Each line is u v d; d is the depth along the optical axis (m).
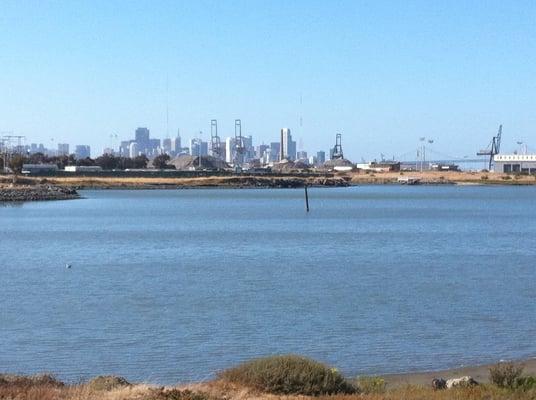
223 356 26.39
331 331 30.50
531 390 17.56
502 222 107.00
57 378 22.61
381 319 33.00
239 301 37.75
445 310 35.25
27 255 62.59
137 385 17.94
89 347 27.69
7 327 31.23
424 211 134.38
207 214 124.31
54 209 139.38
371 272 50.41
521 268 53.06
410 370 24.53
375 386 18.73
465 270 51.75
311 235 84.06
